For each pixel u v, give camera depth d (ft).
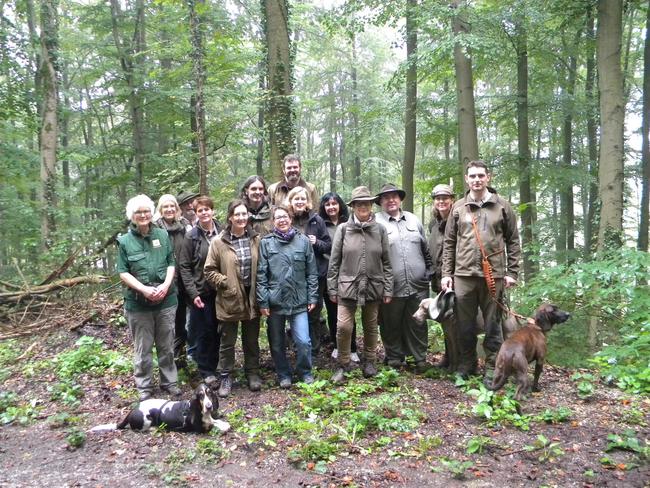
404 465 11.99
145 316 16.67
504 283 16.75
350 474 11.66
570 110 41.78
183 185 31.68
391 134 68.18
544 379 17.56
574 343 20.21
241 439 13.62
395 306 18.74
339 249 17.57
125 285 16.58
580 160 49.11
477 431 13.53
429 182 43.60
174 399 16.85
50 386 18.45
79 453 13.29
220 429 14.01
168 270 16.85
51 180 42.83
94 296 27.50
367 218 17.46
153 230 16.83
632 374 17.12
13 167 47.11
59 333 24.52
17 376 19.99
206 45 36.09
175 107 46.47
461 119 32.48
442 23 31.76
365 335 18.01
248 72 47.50
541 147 57.52
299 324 17.24
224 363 17.22
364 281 17.22
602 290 18.85
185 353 19.88
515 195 58.54
